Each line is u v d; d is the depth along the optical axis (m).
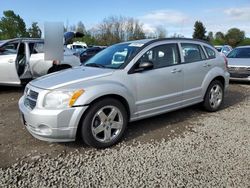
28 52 8.48
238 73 10.10
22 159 3.91
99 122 4.21
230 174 3.45
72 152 4.13
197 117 5.84
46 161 3.84
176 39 5.54
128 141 4.53
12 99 7.59
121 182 3.30
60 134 3.94
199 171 3.53
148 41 5.14
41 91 4.05
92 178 3.39
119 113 4.38
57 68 8.81
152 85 4.85
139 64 4.71
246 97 7.97
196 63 5.70
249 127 5.19
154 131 4.99
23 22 52.19
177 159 3.85
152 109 4.92
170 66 5.20
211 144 4.37
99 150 4.20
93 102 4.12
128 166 3.67
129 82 4.55
